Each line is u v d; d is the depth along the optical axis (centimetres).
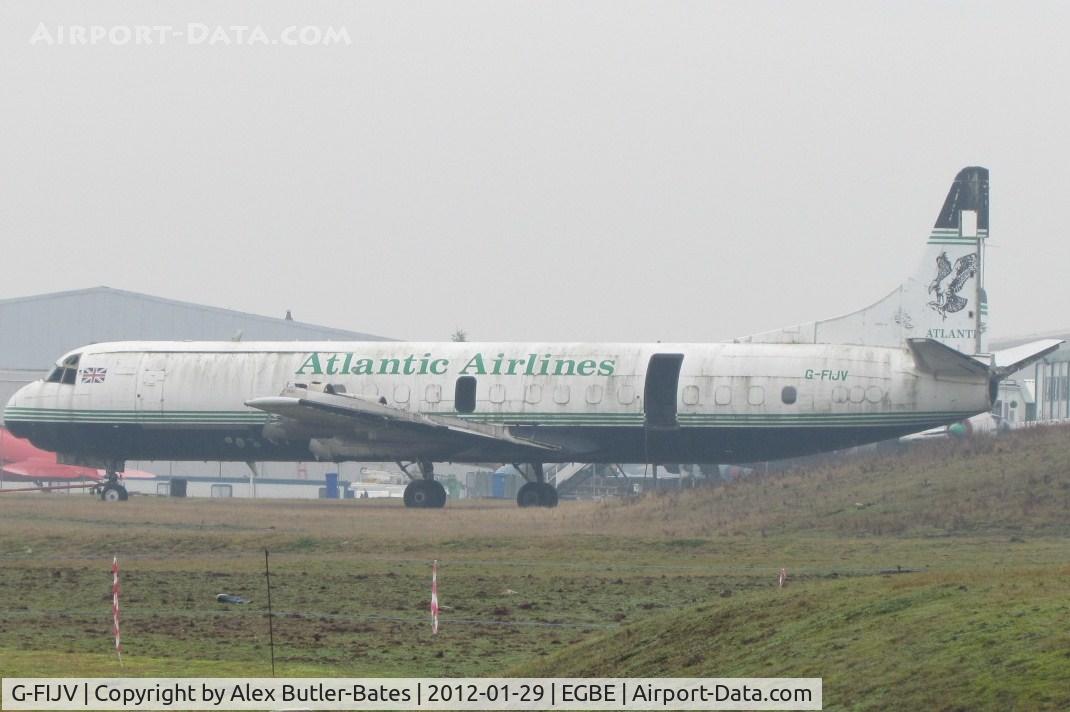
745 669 9819
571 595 15688
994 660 8550
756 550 19325
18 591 16250
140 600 15575
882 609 10256
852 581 11662
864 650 9412
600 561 18625
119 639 11988
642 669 10512
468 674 11519
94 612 14850
